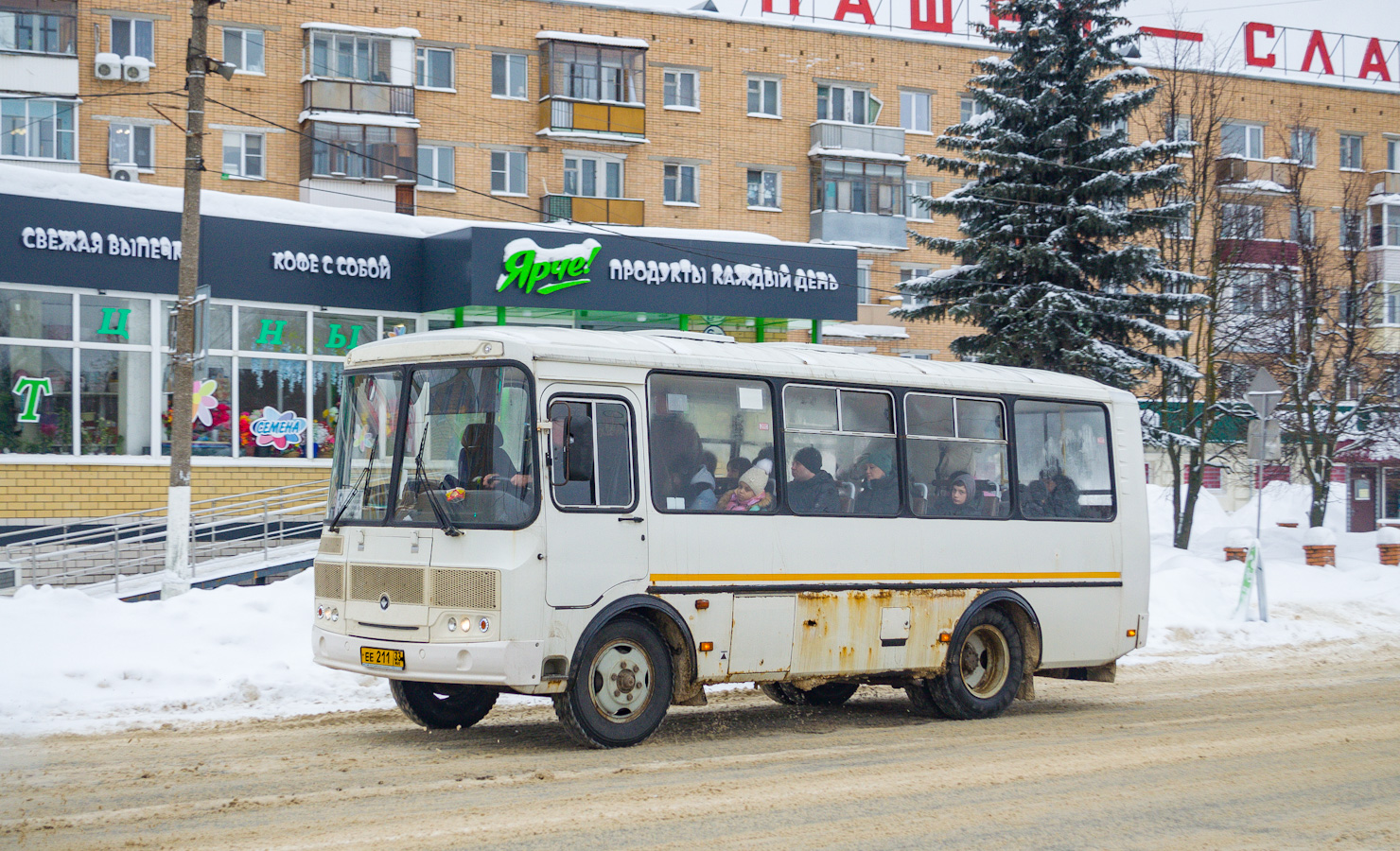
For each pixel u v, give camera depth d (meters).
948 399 12.18
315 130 39.28
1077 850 6.87
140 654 12.46
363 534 9.90
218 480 23.62
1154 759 9.59
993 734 10.97
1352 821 7.63
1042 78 26.98
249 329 24.08
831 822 7.40
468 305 24.89
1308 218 34.84
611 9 44.00
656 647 10.00
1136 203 31.64
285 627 13.59
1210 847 6.98
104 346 22.83
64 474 22.39
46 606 13.02
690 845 6.81
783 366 11.00
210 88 38.91
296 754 9.48
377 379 10.16
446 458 9.66
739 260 27.95
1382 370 32.78
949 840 7.04
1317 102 53.25
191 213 17.06
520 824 7.22
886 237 46.75
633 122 43.47
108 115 37.97
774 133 46.22
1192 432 30.72
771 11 48.12
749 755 9.56
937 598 11.80
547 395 9.50
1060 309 25.47
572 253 25.75
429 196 41.41
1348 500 45.25
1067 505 13.03
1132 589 13.41
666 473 10.12
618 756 9.43
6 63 36.53
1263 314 32.12
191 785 8.30
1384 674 15.57
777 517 10.73
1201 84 35.44
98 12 38.09
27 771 8.75
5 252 21.73
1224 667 16.36
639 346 10.16
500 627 9.12
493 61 42.62
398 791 8.09
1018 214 26.36
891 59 48.06
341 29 39.91
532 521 9.27
